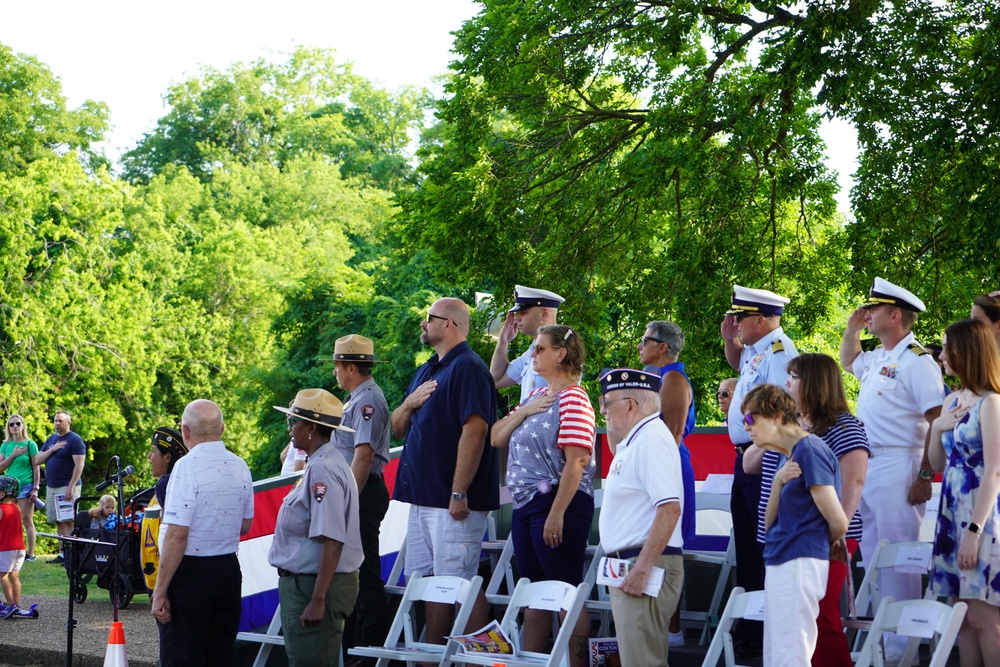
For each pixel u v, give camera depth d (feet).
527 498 19.58
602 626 22.89
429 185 56.90
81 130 161.07
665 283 54.80
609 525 17.51
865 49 44.52
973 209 41.78
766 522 16.44
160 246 153.07
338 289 104.17
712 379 52.65
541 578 19.85
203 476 20.61
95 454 136.26
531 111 56.70
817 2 45.16
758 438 16.25
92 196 128.16
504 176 56.03
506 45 54.95
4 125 149.79
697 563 25.54
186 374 145.69
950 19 46.39
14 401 115.65
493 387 22.07
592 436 19.11
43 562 48.88
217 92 220.43
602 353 57.21
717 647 17.76
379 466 23.63
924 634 16.02
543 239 58.34
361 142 222.28
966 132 42.39
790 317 54.29
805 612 15.80
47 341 119.03
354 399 23.22
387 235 98.43
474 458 21.22
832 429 17.28
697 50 57.00
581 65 54.80
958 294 47.65
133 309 131.13
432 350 85.97
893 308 19.95
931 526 23.13
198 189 188.03
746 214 51.75
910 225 46.03
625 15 54.03
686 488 21.93
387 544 27.78
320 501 19.34
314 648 19.45
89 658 28.66
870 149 47.75
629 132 56.90
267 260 165.17
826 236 54.95
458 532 21.57
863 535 20.30
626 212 57.52
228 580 20.89
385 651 19.97
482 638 18.94
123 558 34.63
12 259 118.11
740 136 46.75
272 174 198.29
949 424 17.22
